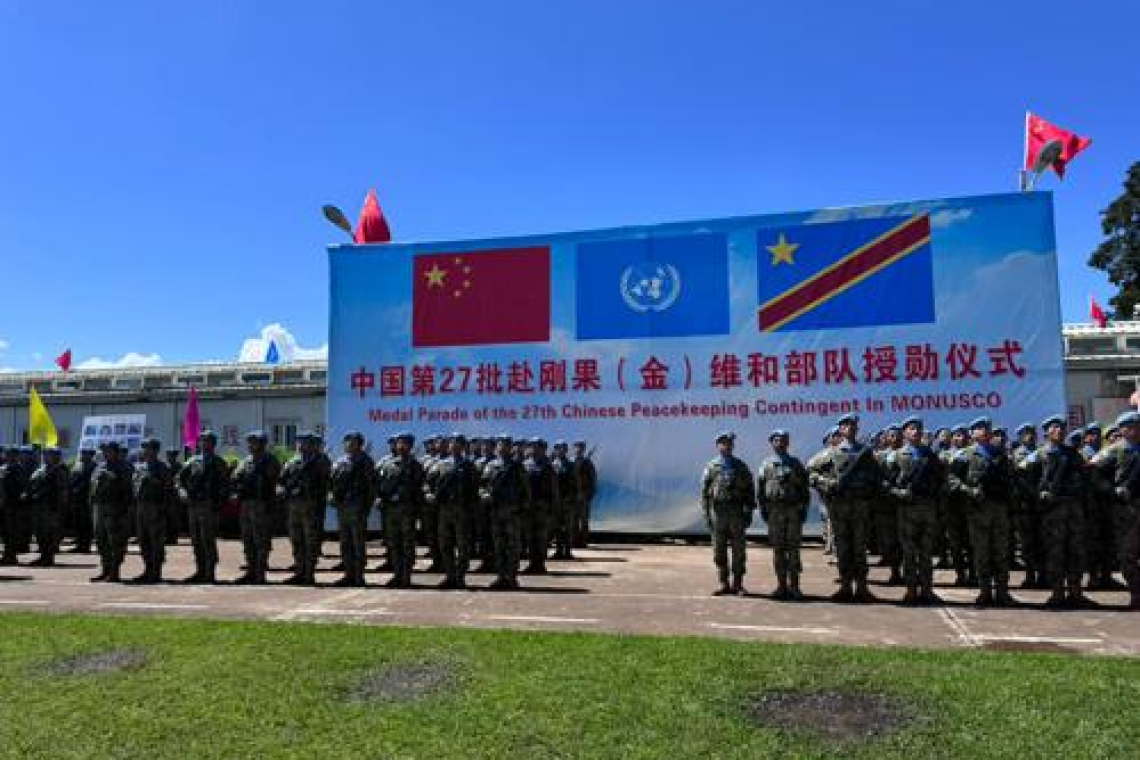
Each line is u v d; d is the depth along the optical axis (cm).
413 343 1769
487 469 1115
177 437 2691
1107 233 4053
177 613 919
